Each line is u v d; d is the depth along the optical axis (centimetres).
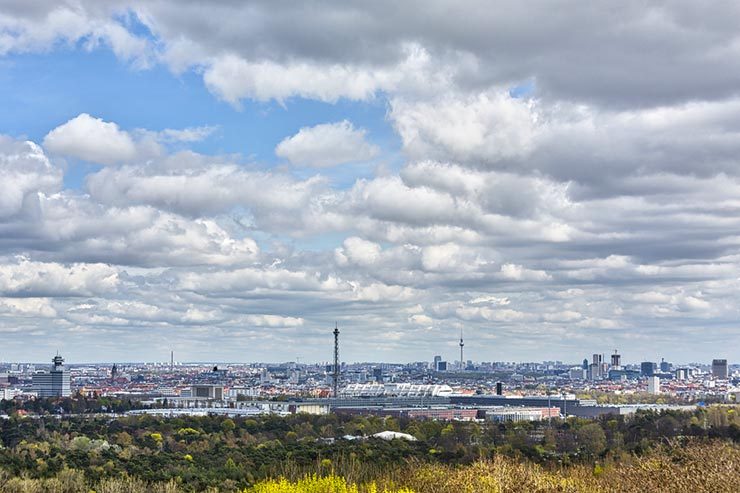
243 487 18375
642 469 11869
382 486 14225
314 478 14938
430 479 13850
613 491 11412
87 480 18888
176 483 18788
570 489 11525
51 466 19950
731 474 10888
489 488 12200
